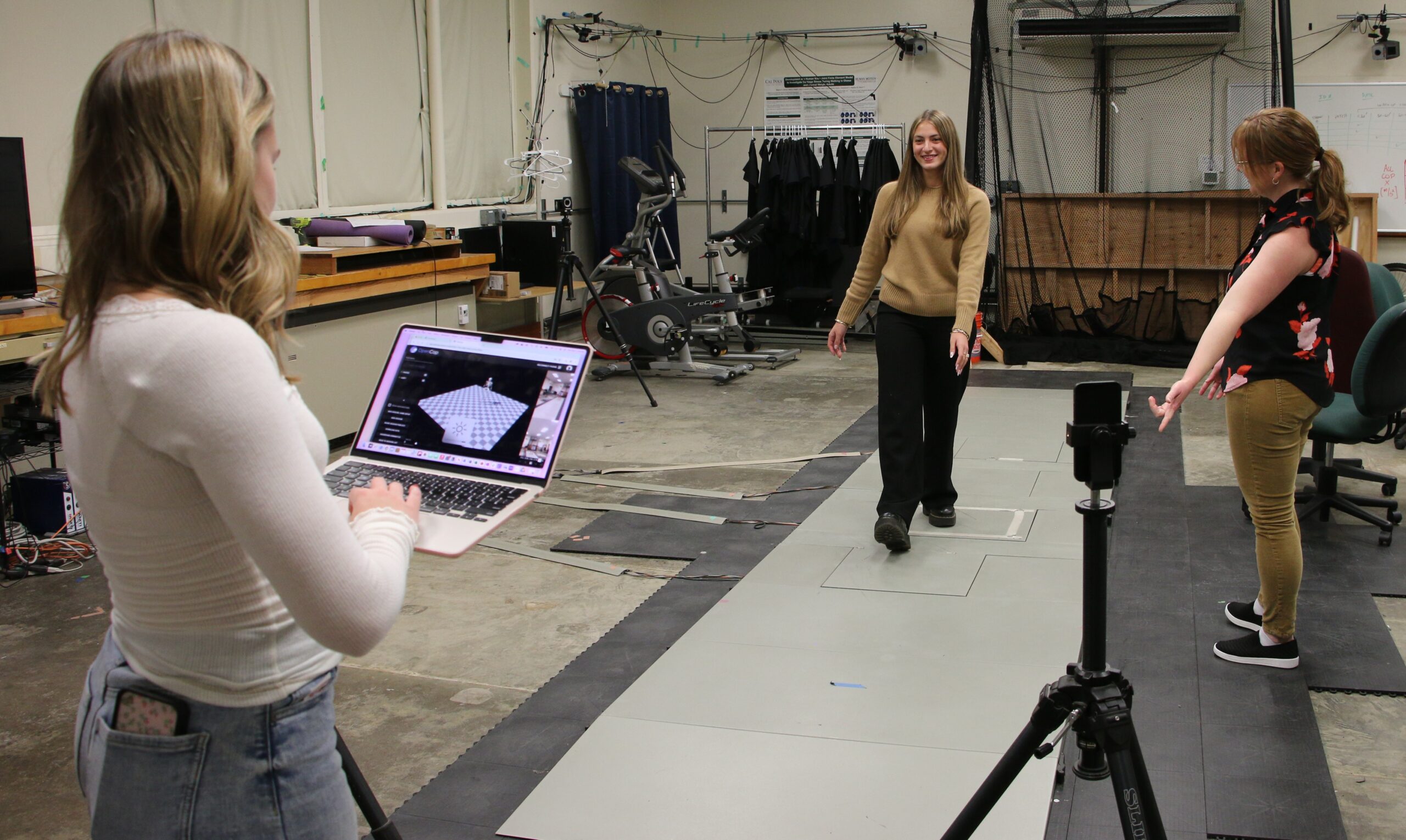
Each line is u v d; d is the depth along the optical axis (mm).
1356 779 2203
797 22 8984
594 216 8391
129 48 886
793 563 3488
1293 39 7773
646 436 5371
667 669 2723
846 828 2016
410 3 6801
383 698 2660
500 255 7090
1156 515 3914
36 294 3895
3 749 2459
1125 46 7832
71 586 3457
